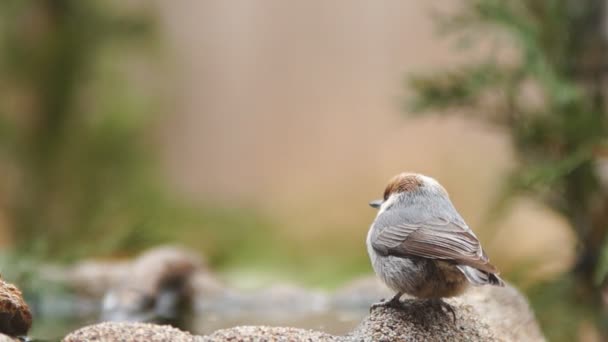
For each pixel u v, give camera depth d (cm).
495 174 1134
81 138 1566
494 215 927
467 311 627
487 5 890
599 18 925
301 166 2019
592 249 898
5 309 530
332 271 1284
